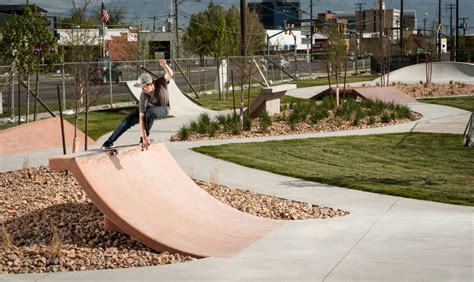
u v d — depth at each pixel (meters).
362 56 97.50
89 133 25.64
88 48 32.94
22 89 41.16
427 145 22.48
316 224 12.06
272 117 27.88
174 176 12.59
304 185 15.94
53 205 12.91
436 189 15.49
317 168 18.12
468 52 107.50
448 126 27.31
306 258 9.58
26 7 27.64
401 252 9.77
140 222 10.31
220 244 10.44
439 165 18.89
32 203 13.35
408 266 8.98
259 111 27.80
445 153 20.91
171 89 35.19
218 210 12.27
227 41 54.94
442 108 35.03
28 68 26.44
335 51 47.78
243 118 26.02
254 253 9.95
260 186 15.76
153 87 12.07
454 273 8.60
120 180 10.88
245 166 18.31
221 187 15.42
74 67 26.42
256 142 22.89
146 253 9.95
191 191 12.55
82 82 22.20
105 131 26.56
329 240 10.73
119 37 72.44
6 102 35.06
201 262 9.48
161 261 9.55
